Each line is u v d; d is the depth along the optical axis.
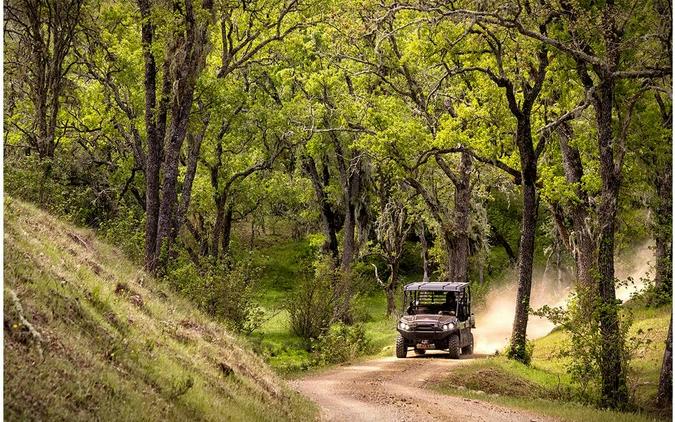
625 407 29.47
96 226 50.41
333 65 56.41
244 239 92.94
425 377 32.50
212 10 38.28
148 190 37.81
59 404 10.77
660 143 39.25
